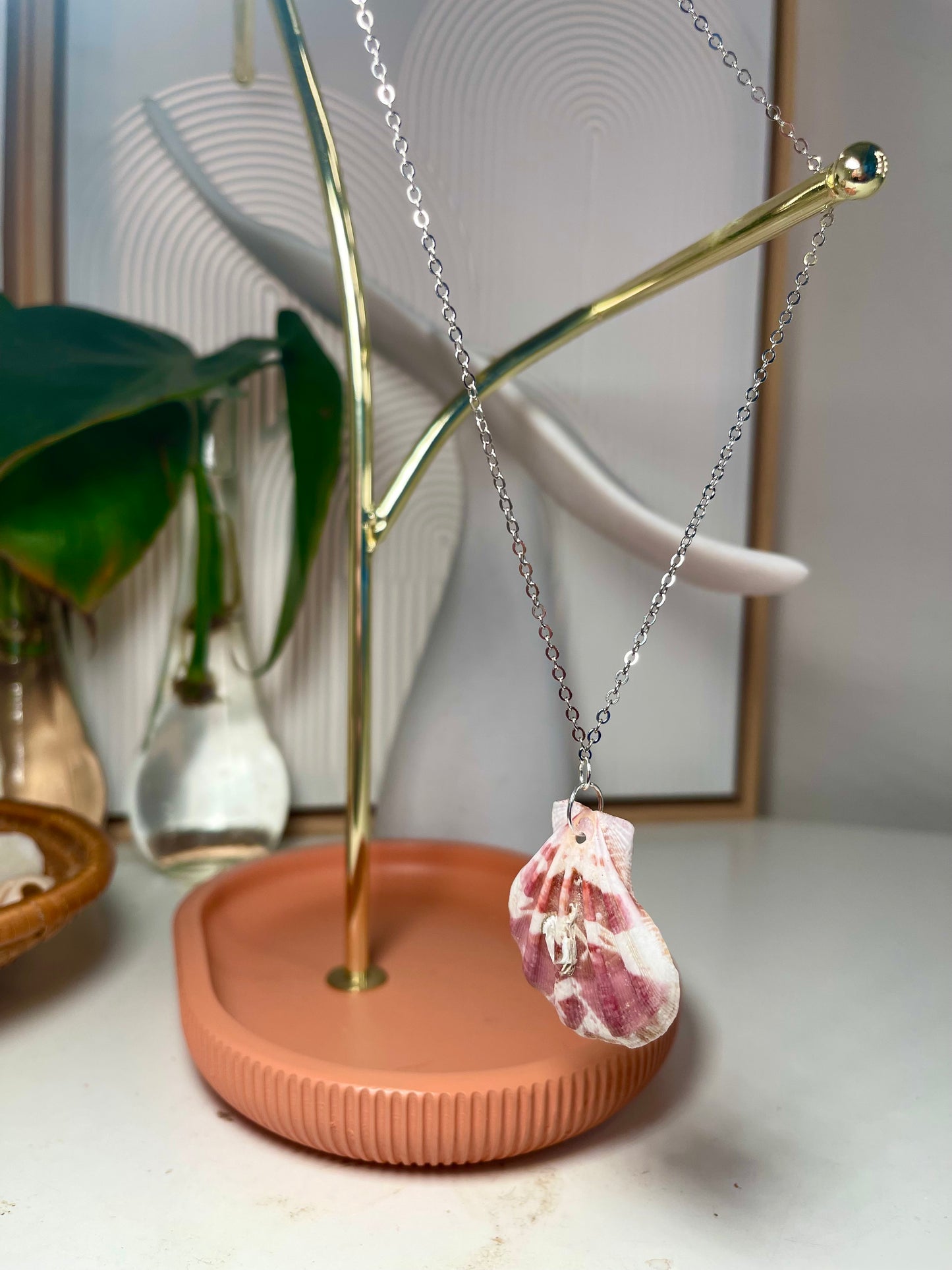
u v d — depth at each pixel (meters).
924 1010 0.26
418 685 0.34
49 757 0.33
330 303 0.34
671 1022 0.16
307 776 0.38
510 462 0.33
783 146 0.38
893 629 0.41
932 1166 0.20
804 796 0.42
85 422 0.27
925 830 0.41
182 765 0.33
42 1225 0.18
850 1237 0.18
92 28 0.34
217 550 0.33
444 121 0.36
